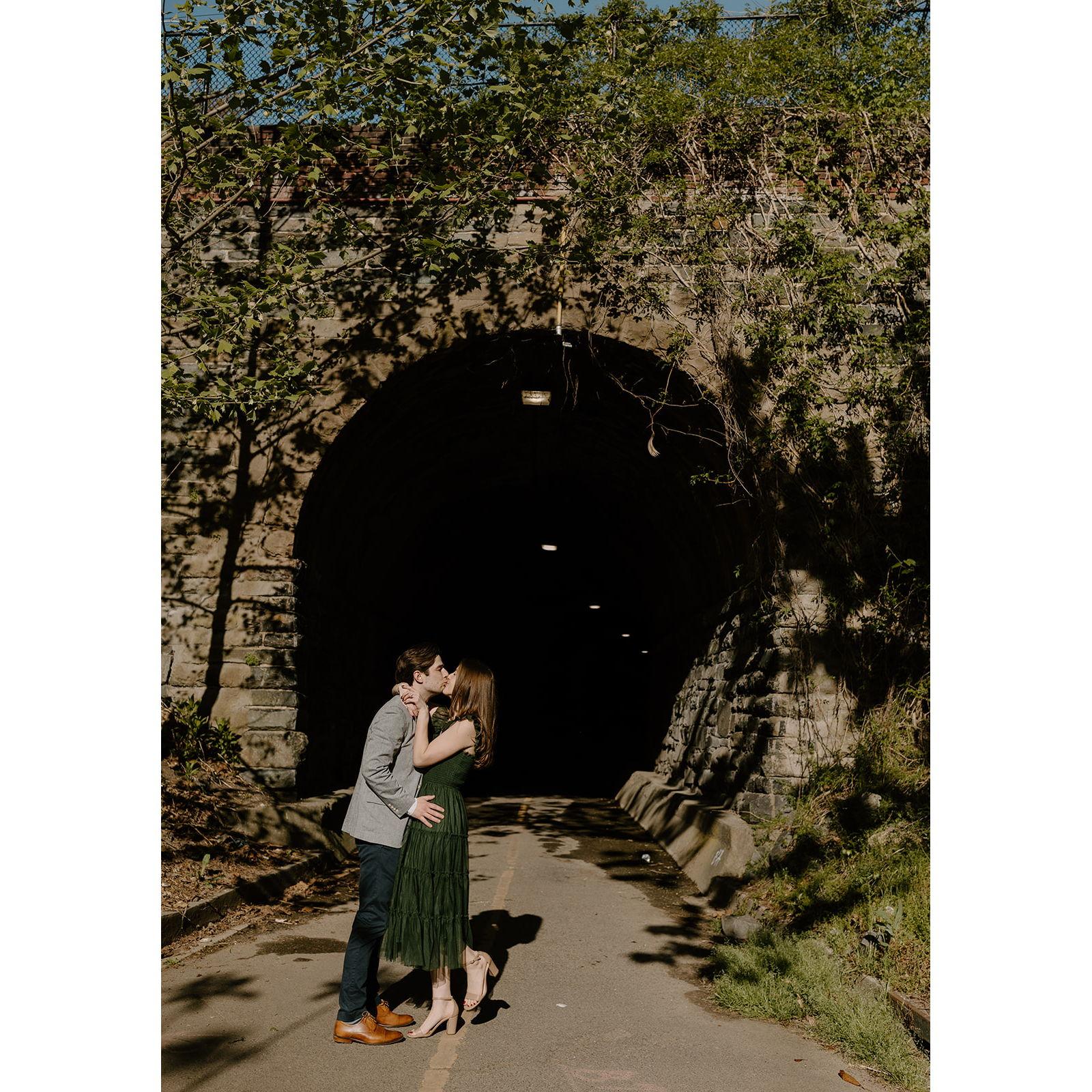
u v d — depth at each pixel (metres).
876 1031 5.00
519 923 7.89
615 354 11.98
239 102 8.70
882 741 9.84
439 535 24.02
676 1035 5.28
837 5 11.25
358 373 11.77
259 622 11.48
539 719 34.16
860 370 10.69
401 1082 4.51
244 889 8.23
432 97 9.23
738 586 13.23
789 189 11.17
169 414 10.11
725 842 9.66
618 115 10.86
